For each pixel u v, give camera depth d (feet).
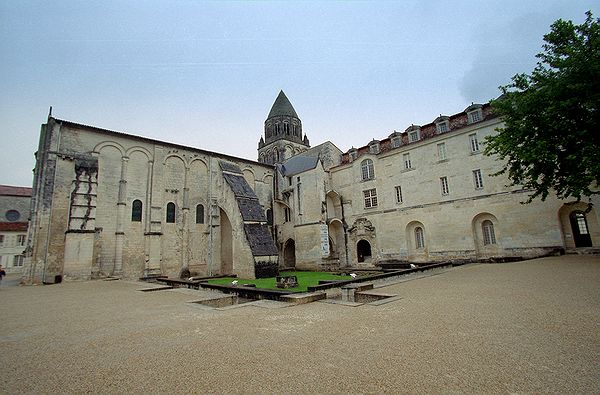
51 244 70.03
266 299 38.83
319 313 27.35
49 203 70.85
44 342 20.42
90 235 71.92
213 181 102.83
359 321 23.41
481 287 36.86
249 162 117.29
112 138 83.87
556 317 21.29
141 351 17.90
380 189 106.32
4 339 21.30
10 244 141.08
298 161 123.13
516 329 19.15
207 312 29.30
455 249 87.66
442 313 24.52
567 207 72.08
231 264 96.37
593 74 45.83
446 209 90.43
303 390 12.30
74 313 30.66
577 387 11.52
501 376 12.75
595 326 18.86
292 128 184.85
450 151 91.15
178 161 96.32
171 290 50.08
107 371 15.06
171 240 90.02
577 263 52.42
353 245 111.34
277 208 120.88
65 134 76.33
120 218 80.79
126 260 80.64
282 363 15.31
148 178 88.79
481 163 84.69
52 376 14.64
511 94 56.80
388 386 12.34
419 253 96.53
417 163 98.07
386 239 103.24
